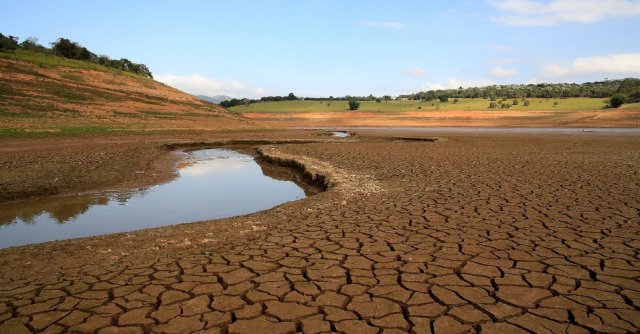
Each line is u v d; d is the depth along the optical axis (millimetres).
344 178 11523
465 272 4566
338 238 5926
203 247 5676
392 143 25719
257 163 18047
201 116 46094
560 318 3541
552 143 24578
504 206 7734
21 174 12344
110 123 33250
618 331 3324
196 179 13680
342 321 3549
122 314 3732
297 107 103000
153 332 3412
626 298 3900
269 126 49344
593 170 12516
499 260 4918
